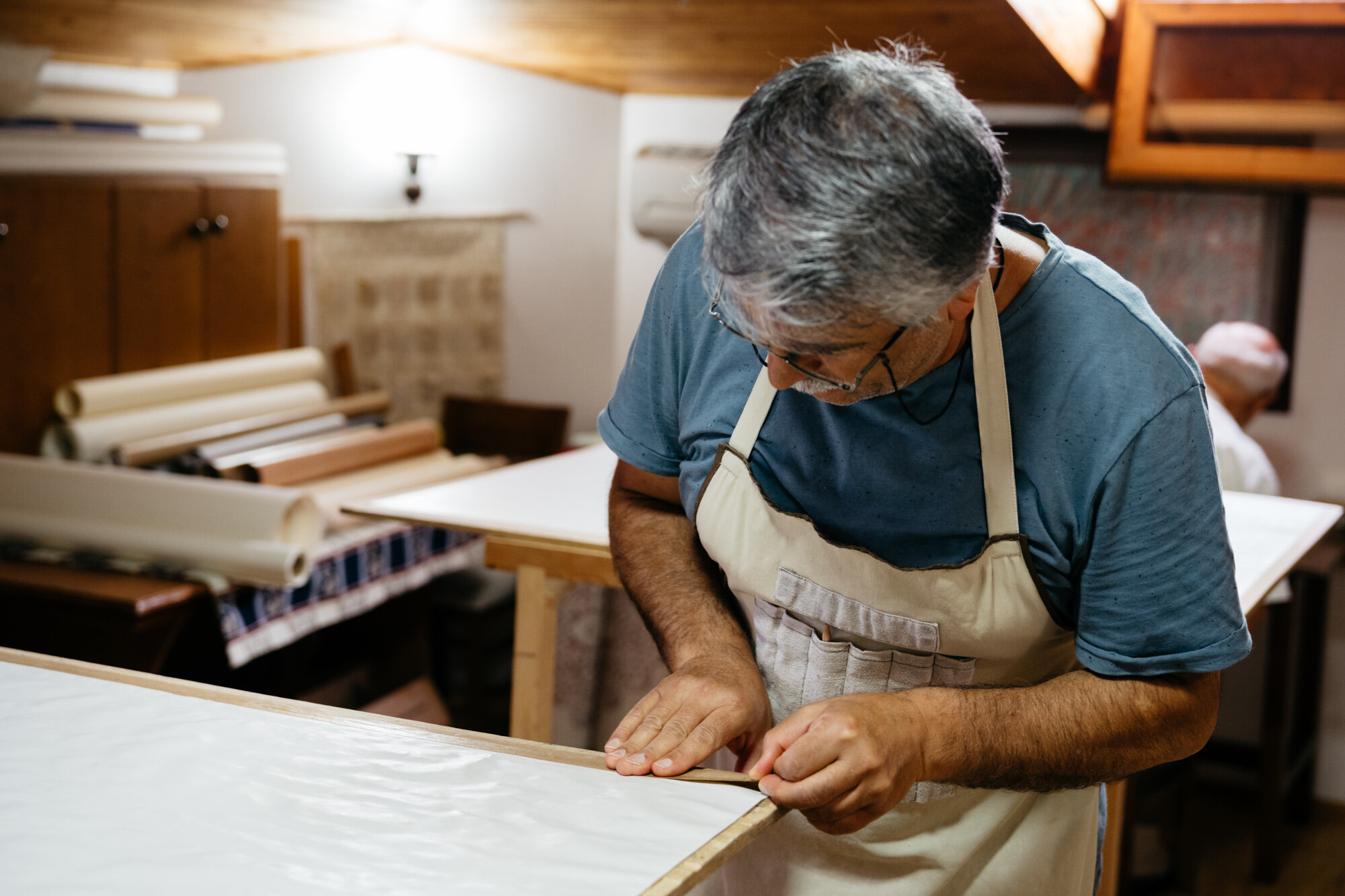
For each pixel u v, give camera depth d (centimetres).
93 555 279
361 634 363
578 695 345
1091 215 377
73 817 96
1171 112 353
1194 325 370
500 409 434
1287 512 213
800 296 86
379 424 386
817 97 87
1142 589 105
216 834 94
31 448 307
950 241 87
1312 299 359
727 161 90
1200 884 335
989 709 107
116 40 340
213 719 117
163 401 330
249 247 358
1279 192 348
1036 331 107
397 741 114
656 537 139
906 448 113
